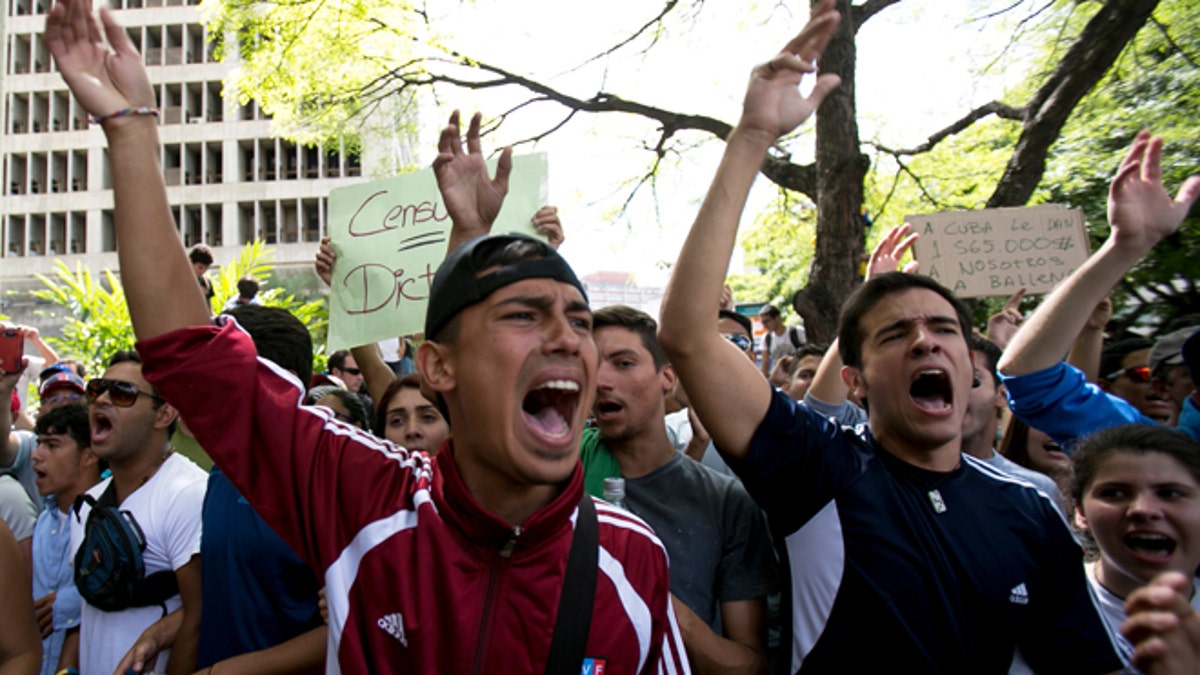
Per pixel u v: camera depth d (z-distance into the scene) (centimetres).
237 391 151
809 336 880
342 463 153
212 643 227
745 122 178
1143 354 340
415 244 301
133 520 248
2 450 394
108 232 4859
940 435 183
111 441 258
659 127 1180
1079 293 226
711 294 175
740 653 204
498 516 141
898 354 189
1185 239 938
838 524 179
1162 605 132
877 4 940
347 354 607
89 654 251
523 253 141
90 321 931
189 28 4856
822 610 177
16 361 383
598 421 237
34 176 4894
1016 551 176
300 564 230
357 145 1216
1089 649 173
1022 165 842
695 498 229
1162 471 183
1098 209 1019
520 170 290
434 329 144
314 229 4781
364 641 141
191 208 4788
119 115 153
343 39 1094
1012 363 242
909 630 169
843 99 896
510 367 134
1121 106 1006
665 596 154
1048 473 309
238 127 4797
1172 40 898
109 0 4797
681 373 181
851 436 195
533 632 138
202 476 268
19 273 4759
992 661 172
